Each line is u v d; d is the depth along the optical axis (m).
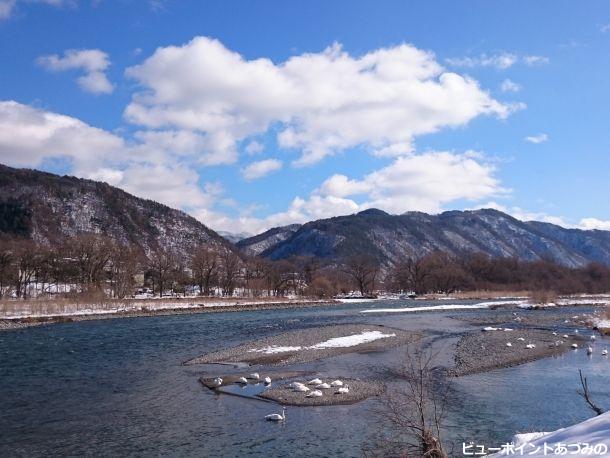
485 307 91.88
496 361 33.00
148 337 47.44
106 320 66.62
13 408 22.19
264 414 21.27
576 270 157.12
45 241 174.25
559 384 26.45
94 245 98.19
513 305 95.06
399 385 25.94
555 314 74.44
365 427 19.33
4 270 89.44
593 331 50.91
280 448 17.38
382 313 78.75
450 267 146.88
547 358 34.50
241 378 26.88
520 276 149.75
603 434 8.54
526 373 29.39
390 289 162.25
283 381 27.38
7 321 58.31
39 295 91.75
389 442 17.25
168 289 120.00
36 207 190.75
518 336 45.69
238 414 21.27
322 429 19.22
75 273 101.12
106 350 38.94
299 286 137.88
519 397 23.64
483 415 20.67
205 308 86.62
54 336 47.97
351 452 16.84
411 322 62.12
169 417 20.91
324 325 58.47
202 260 118.19
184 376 28.84
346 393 24.05
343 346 39.75
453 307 91.81
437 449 14.13
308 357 34.97
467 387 25.70
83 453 17.00
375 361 33.22
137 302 85.81
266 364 32.66
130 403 23.02
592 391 24.89
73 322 63.34
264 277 130.00
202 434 18.84
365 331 48.59
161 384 26.80
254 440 18.17
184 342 43.78
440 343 41.84
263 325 59.50
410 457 14.84
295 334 46.75
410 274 149.75
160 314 77.44
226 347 40.59
